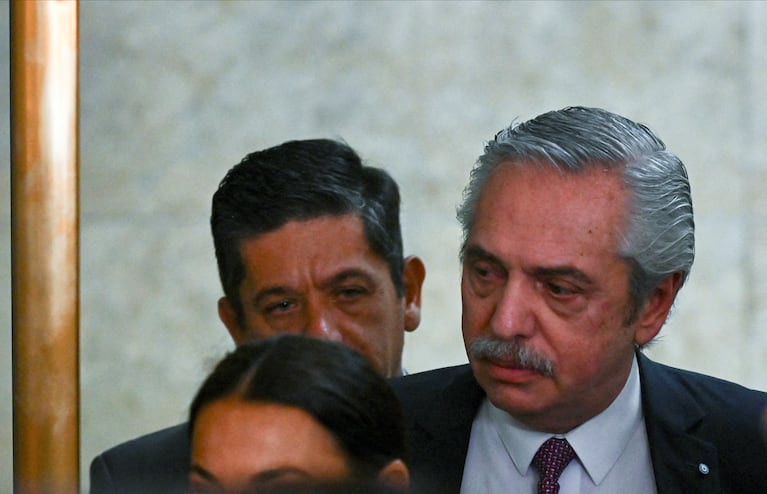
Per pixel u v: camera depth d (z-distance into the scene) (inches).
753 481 119.0
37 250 119.6
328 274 130.4
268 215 130.1
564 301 108.1
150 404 184.2
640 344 116.5
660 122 187.5
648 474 120.6
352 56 186.7
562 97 186.9
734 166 187.6
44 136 119.6
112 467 130.0
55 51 119.3
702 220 187.8
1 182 183.6
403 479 93.6
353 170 132.3
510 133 112.6
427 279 184.1
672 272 113.8
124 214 185.3
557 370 109.5
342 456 90.4
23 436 119.6
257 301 131.8
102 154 185.6
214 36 186.1
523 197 107.7
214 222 134.4
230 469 89.9
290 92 186.7
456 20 186.2
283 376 90.5
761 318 187.3
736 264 187.9
